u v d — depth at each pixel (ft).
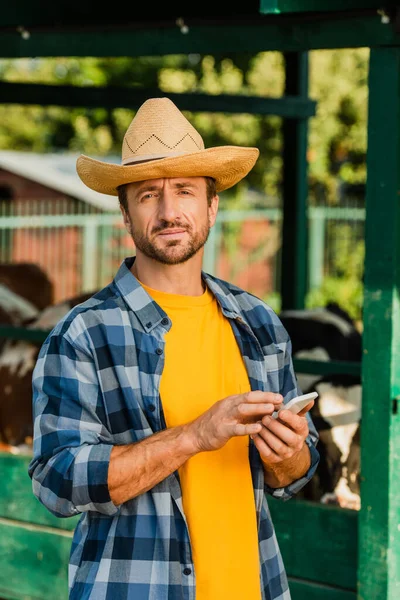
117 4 13.98
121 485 8.25
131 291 9.08
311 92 56.18
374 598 11.82
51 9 14.39
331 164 58.23
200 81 58.90
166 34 13.47
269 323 9.64
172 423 8.80
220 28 12.91
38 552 14.70
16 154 56.65
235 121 59.16
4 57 15.33
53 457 8.50
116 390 8.76
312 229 49.65
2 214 49.49
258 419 8.43
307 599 12.70
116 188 9.48
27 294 26.96
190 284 9.27
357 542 12.21
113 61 61.36
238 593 8.75
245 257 52.85
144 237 9.04
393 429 11.68
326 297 48.88
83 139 65.92
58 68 64.28
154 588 8.45
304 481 9.48
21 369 19.71
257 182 59.62
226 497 8.89
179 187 9.04
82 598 8.49
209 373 9.02
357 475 16.20
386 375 11.65
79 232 47.52
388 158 11.59
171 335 9.02
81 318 8.89
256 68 57.21
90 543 8.71
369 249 11.76
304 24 12.13
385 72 11.55
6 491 15.05
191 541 8.68
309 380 17.34
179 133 9.13
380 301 11.69
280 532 12.92
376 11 11.46
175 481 8.68
